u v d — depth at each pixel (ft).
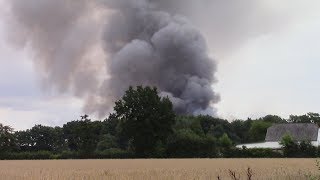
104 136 365.20
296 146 263.08
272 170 95.91
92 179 78.23
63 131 480.64
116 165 147.33
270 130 355.36
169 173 90.02
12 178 82.64
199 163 158.40
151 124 291.79
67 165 153.99
